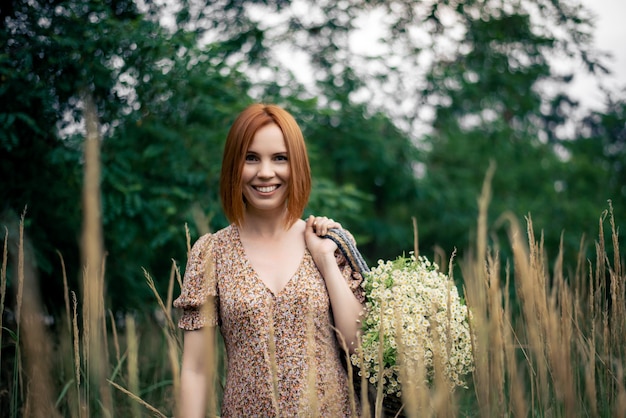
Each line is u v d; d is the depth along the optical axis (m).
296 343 1.58
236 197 1.64
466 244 6.28
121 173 3.15
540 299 1.30
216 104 3.57
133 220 3.24
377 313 1.58
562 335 1.29
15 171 3.00
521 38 5.43
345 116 5.29
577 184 7.27
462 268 1.51
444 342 1.52
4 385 2.30
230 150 1.66
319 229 1.72
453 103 5.68
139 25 3.19
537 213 6.48
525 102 6.33
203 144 3.67
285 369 1.56
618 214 5.76
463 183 6.96
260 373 1.56
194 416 1.58
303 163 1.67
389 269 1.70
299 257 1.69
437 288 1.66
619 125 7.14
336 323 1.64
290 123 1.66
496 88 5.99
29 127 2.93
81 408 1.47
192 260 1.66
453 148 7.38
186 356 1.62
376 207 6.49
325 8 4.76
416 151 5.85
